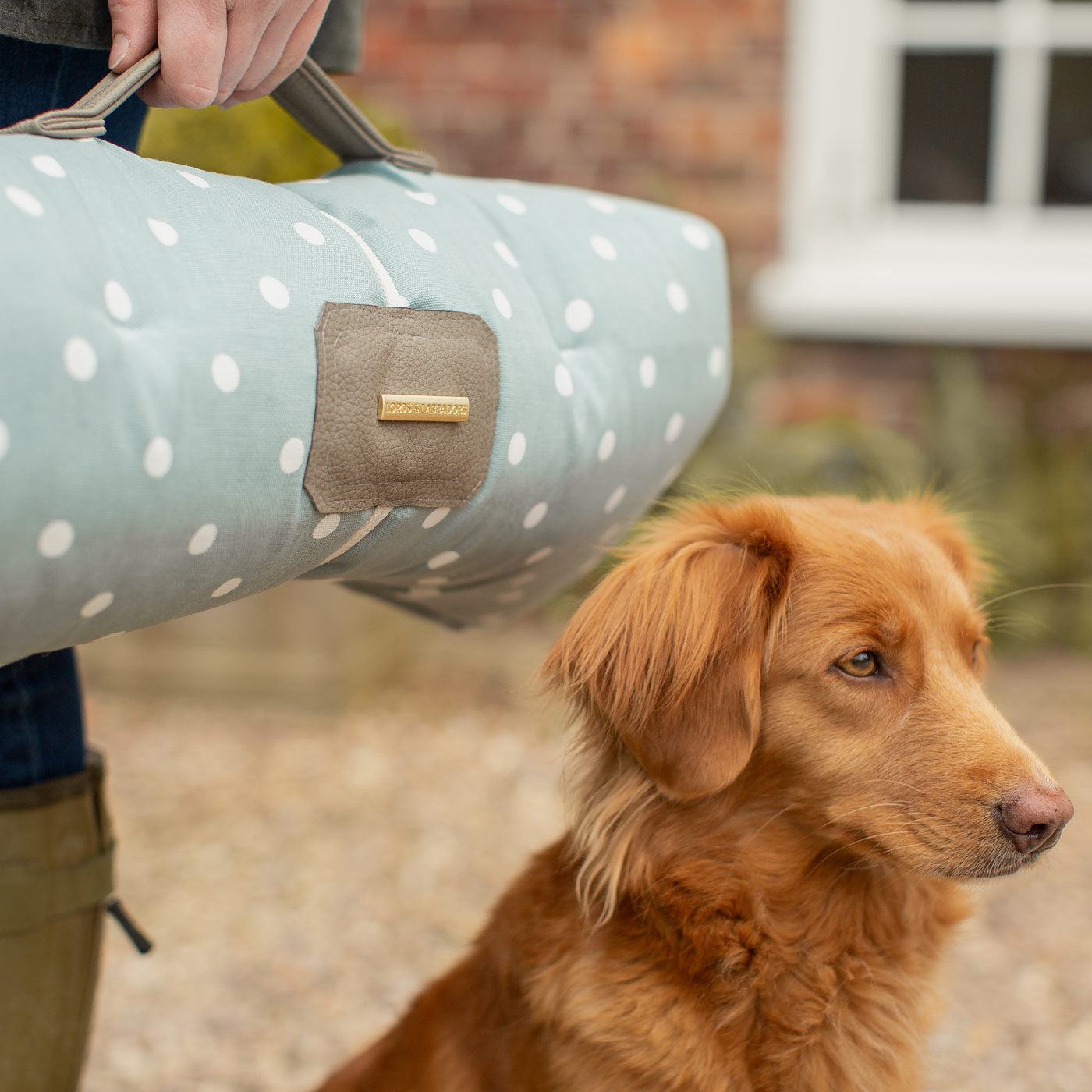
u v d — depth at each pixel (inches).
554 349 62.5
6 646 44.7
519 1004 72.4
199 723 196.4
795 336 234.4
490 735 193.5
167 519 45.6
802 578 72.0
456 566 65.1
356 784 176.6
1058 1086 107.0
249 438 47.6
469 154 237.9
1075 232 235.9
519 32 233.1
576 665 72.5
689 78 231.6
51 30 53.1
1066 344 228.5
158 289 45.3
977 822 65.6
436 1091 74.1
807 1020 71.0
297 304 50.2
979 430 224.8
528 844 158.6
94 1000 74.5
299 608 199.2
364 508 53.9
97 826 72.2
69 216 43.4
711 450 214.8
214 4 53.6
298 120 64.7
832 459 215.9
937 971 77.0
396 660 217.0
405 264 56.1
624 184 235.9
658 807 71.2
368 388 51.9
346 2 72.1
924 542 76.0
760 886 70.7
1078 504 221.6
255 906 142.6
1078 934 133.1
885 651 70.0
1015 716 191.2
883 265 235.3
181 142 142.5
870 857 69.7
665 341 70.2
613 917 71.6
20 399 40.2
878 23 233.6
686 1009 69.3
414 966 129.8
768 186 233.3
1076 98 233.3
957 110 236.4
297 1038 116.9
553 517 65.8
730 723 68.8
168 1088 108.6
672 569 71.0
